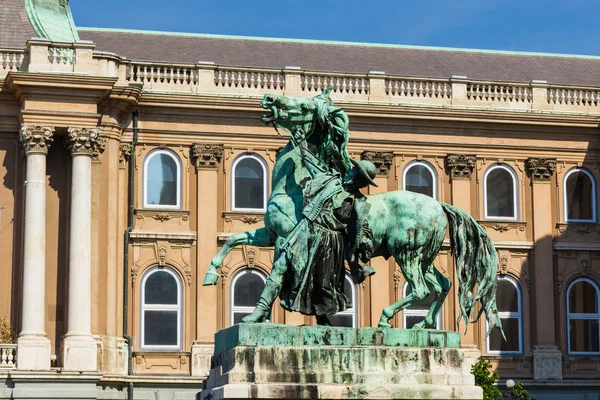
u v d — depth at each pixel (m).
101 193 59.66
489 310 23.73
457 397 21.20
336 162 23.53
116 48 67.06
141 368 60.12
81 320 57.66
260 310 22.16
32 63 58.69
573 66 74.56
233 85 62.88
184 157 62.19
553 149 66.25
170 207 61.88
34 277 57.31
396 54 71.81
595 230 66.50
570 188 66.62
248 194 62.72
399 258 23.27
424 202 23.50
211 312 61.25
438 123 64.75
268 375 20.83
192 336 61.06
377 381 21.12
